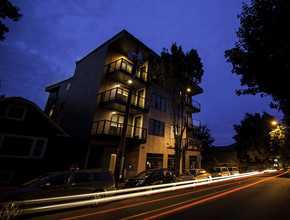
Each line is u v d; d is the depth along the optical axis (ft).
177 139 49.55
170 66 48.29
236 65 18.70
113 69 54.44
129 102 36.58
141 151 52.70
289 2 13.46
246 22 16.28
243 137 103.24
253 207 22.67
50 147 40.57
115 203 24.93
